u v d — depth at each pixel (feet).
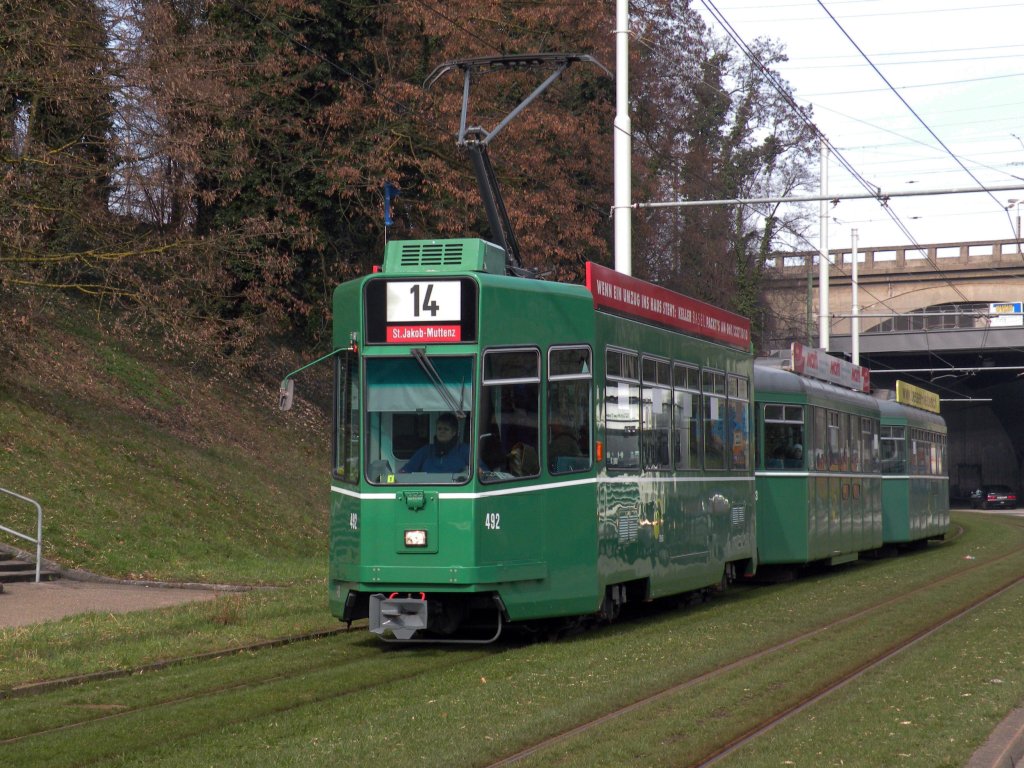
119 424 82.94
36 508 62.49
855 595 61.93
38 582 56.34
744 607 56.08
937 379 234.99
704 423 57.16
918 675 35.09
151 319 82.33
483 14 107.24
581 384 44.65
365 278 42.29
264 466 91.15
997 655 39.24
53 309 93.04
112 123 77.46
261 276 103.55
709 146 168.66
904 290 226.79
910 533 103.71
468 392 41.14
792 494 72.13
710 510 57.36
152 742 26.94
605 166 120.26
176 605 48.93
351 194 105.81
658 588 50.55
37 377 83.20
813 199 72.59
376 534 41.01
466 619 46.65
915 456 107.65
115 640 40.65
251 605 49.37
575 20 115.65
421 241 43.06
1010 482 304.71
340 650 40.86
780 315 200.64
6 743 26.99
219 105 82.33
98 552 61.93
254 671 36.37
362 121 106.42
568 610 43.19
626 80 77.10
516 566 41.50
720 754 25.88
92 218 78.74
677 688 33.76
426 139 107.14
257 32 105.70
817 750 25.22
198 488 79.15
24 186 71.82
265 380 108.99
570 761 24.72
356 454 41.78
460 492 40.57
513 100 112.88
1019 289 221.05
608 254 117.70
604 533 45.37
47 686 33.50
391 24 107.76
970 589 65.21
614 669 36.52
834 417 80.28
